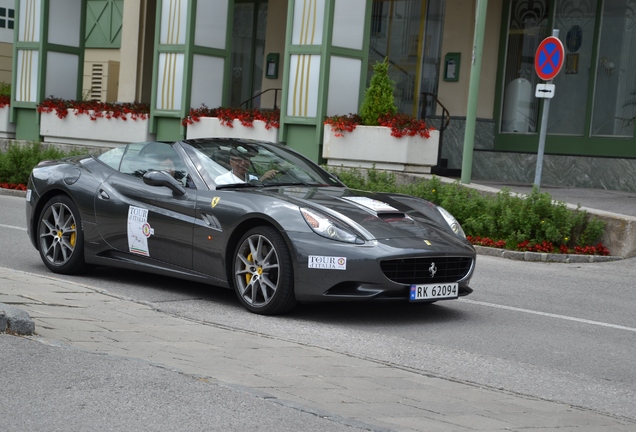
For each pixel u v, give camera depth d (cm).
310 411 433
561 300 895
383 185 1431
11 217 1355
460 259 752
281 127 1706
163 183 798
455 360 625
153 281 884
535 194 1245
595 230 1197
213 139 868
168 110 1917
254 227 745
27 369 479
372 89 1599
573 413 498
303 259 709
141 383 464
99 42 2756
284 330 687
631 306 884
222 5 1939
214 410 425
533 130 1955
